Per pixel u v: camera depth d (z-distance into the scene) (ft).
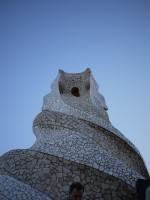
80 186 25.48
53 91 51.19
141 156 42.68
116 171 34.76
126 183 33.96
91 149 36.88
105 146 40.19
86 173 34.24
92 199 32.73
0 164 37.40
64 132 40.29
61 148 37.14
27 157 36.35
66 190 33.37
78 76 57.88
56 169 34.71
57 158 35.50
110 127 42.11
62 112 44.24
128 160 40.60
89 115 42.83
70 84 57.00
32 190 31.68
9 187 30.63
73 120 41.50
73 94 56.44
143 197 31.22
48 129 42.04
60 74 56.13
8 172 35.78
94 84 53.83
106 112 51.01
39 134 42.63
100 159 35.68
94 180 33.81
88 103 50.01
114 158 36.42
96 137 40.52
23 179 34.76
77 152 36.37
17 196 29.99
